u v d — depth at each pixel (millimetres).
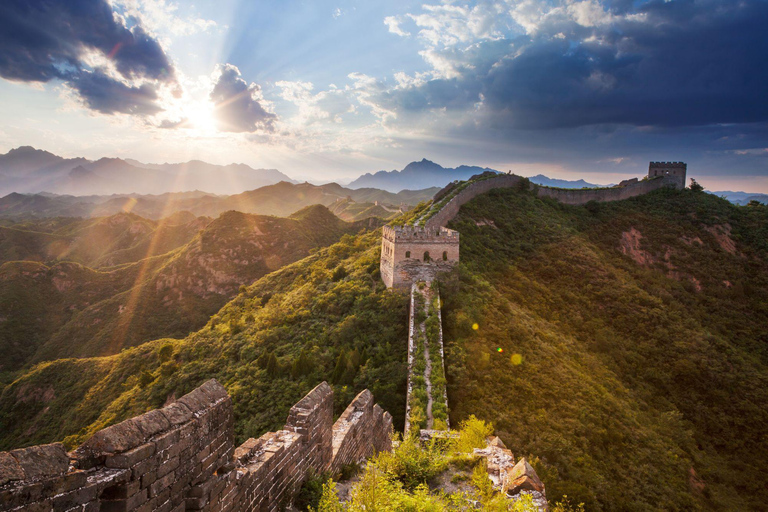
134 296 107938
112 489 5121
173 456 5891
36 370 65000
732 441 31984
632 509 21109
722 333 45062
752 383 36156
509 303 38875
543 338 35031
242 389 33094
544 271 48344
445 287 36812
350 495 10906
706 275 54125
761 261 55469
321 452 10930
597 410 27500
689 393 35656
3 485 3938
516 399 26500
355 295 41938
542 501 10203
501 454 13438
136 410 42281
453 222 51938
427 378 26844
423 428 21953
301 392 30188
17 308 103812
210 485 6520
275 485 8594
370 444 15812
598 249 57219
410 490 11703
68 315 109875
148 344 63969
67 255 175250
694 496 24547
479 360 29156
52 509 4344
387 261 41781
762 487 28109
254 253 125750
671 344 40000
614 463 24188
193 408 6434
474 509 9289
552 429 24609
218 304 110500
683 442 29578
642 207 70688
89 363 64688
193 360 48156
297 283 64125
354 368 30547
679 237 61438
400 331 34125
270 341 40906
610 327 42031
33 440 54500
